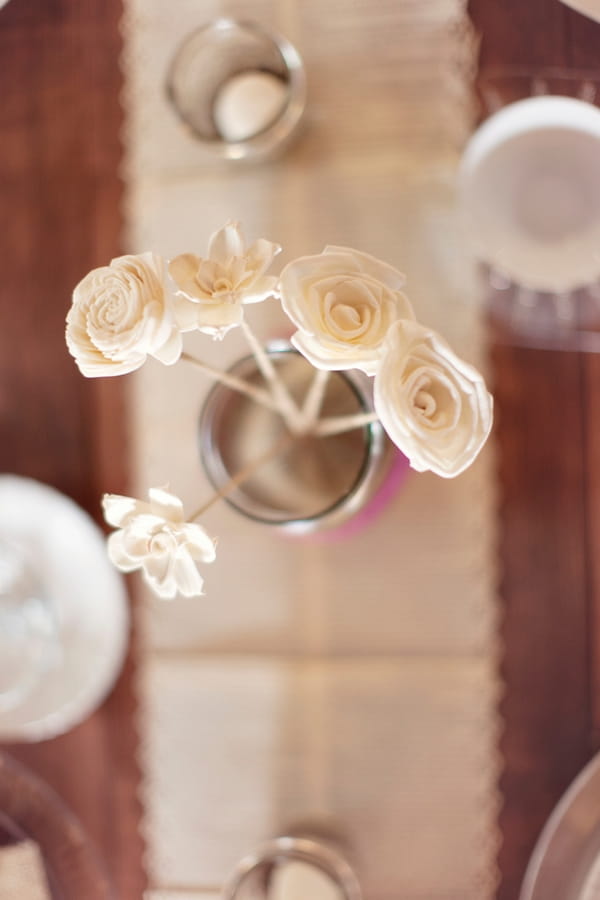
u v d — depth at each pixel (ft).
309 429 2.30
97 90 2.71
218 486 2.31
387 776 2.64
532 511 2.64
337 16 2.67
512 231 2.61
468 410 1.96
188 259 2.02
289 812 2.65
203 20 2.69
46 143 2.71
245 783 2.66
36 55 2.71
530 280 2.60
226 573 2.68
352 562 2.65
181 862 2.66
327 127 2.66
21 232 2.72
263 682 2.67
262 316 2.65
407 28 2.64
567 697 2.62
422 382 1.94
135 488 2.69
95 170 2.71
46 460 2.72
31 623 2.68
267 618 2.67
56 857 2.57
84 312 2.01
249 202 2.68
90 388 2.71
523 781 2.62
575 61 2.56
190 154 2.69
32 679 2.66
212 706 2.67
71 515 2.68
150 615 2.69
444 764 2.63
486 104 2.60
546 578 2.63
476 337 2.64
